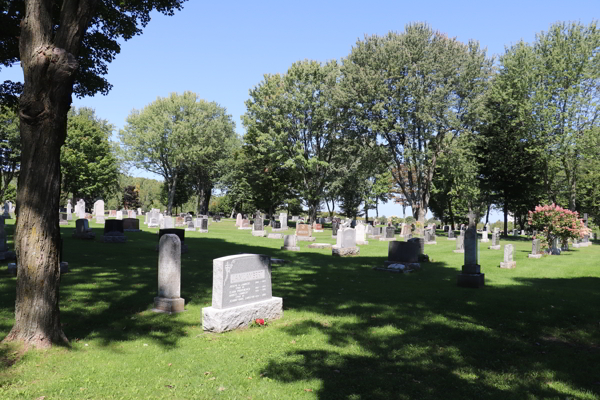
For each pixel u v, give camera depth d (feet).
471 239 46.88
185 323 29.55
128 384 19.45
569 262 70.79
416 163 139.03
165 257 32.89
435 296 40.60
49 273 22.95
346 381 20.33
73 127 185.26
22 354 21.42
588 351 25.67
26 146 22.45
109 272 46.73
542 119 125.29
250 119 165.89
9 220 110.32
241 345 25.27
